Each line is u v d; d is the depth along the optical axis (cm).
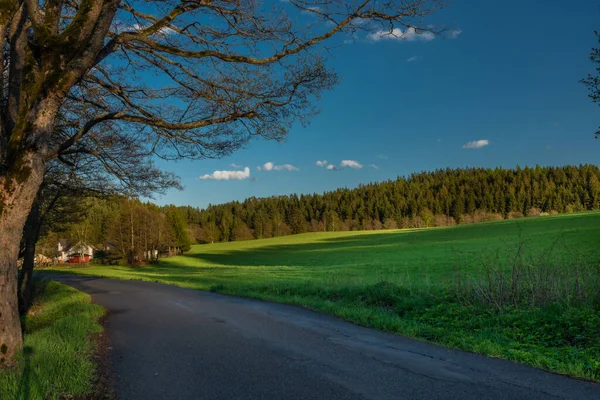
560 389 507
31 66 649
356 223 17275
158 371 604
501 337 806
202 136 880
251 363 640
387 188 19288
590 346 702
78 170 1539
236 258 7600
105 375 583
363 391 506
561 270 1094
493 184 17812
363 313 1094
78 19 590
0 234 593
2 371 531
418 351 714
